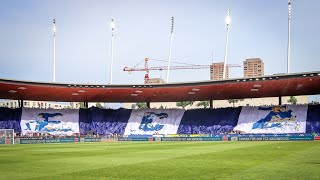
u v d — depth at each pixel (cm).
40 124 9369
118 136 8931
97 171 2545
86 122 9894
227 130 9006
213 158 3444
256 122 8912
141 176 2283
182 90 8700
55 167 2823
